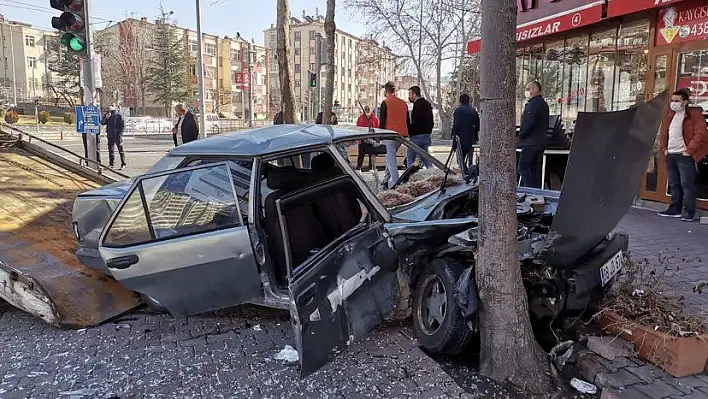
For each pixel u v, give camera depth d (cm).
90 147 934
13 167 756
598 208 332
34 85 7106
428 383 338
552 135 899
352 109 7369
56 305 433
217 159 404
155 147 2586
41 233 553
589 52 1078
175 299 399
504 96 315
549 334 392
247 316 465
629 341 356
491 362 341
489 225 329
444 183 470
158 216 398
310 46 7738
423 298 386
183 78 5594
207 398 326
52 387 342
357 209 443
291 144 404
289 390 333
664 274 467
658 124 333
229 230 376
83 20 860
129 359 383
